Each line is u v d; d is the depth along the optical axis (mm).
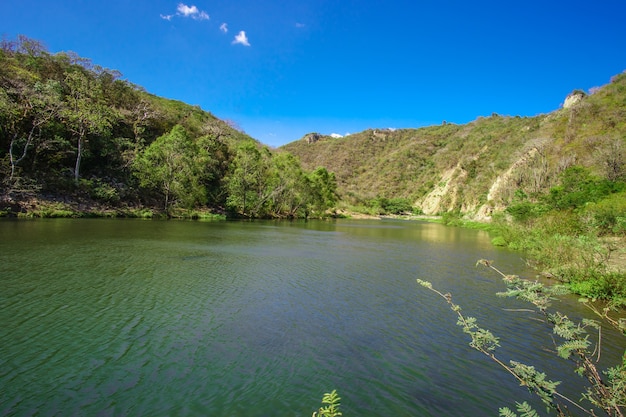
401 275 18609
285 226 51125
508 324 11664
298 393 7309
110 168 51438
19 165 40688
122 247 22156
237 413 6578
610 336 10773
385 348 9586
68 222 34719
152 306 11812
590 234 23125
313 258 22672
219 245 26078
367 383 7805
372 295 14500
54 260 17328
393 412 6777
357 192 162125
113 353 8555
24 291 12516
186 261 19172
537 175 72312
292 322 11117
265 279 16266
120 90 66875
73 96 50219
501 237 38500
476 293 15438
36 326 9773
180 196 51406
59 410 6387
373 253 26672
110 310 11242
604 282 14492
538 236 29859
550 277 18781
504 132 132625
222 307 12109
